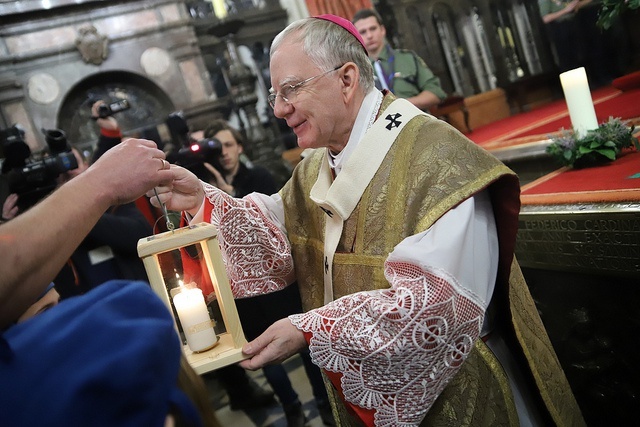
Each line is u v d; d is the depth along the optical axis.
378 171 1.48
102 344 0.53
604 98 3.80
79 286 2.27
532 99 5.03
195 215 1.72
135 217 2.39
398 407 1.30
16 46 4.24
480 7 5.10
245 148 4.70
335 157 1.60
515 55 5.03
